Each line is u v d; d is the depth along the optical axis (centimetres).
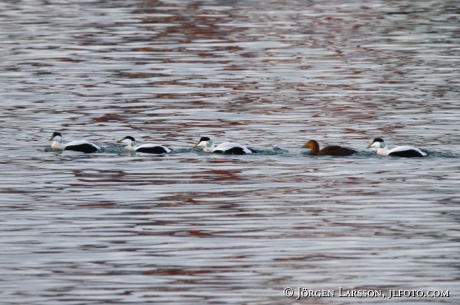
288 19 10319
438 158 4734
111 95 6462
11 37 9038
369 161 4688
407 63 7681
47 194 4097
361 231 3553
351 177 4369
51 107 6062
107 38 9019
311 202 3953
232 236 3497
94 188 4200
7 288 3014
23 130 5422
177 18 10350
